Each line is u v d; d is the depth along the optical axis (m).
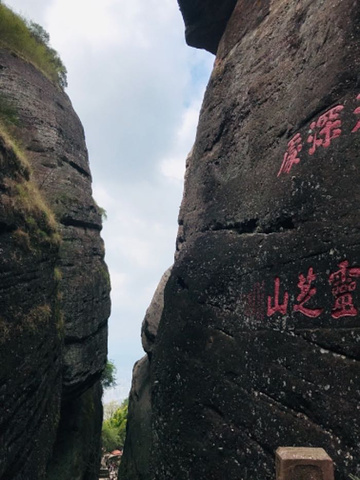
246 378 5.06
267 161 5.78
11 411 5.30
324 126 4.78
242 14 7.80
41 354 6.59
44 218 7.49
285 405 4.42
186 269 7.04
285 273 4.84
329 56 5.01
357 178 4.22
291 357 4.47
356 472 3.50
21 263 6.08
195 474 5.41
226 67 7.69
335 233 4.29
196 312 6.39
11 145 6.39
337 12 5.07
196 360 6.05
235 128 6.87
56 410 7.79
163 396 6.57
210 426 5.43
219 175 7.03
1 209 5.61
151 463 6.72
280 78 6.01
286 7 6.40
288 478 2.63
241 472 4.74
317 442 3.92
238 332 5.42
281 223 5.14
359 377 3.71
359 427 3.58
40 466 6.58
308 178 4.79
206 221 7.04
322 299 4.27
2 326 5.16
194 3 8.94
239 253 5.81
